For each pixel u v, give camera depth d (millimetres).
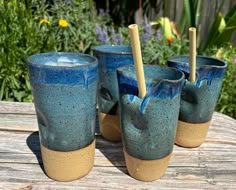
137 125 578
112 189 607
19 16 1467
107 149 744
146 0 2357
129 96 572
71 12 1795
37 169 661
